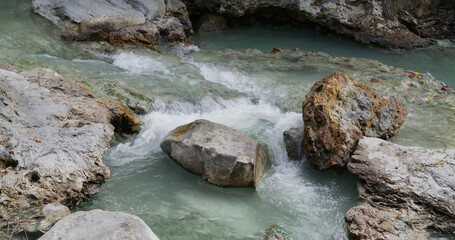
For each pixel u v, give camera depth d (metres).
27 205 3.91
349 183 4.96
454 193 4.32
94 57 7.45
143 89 6.39
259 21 10.98
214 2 10.27
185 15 9.76
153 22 8.69
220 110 6.36
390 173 4.61
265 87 6.93
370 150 4.89
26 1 8.44
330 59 8.45
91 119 4.99
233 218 4.41
